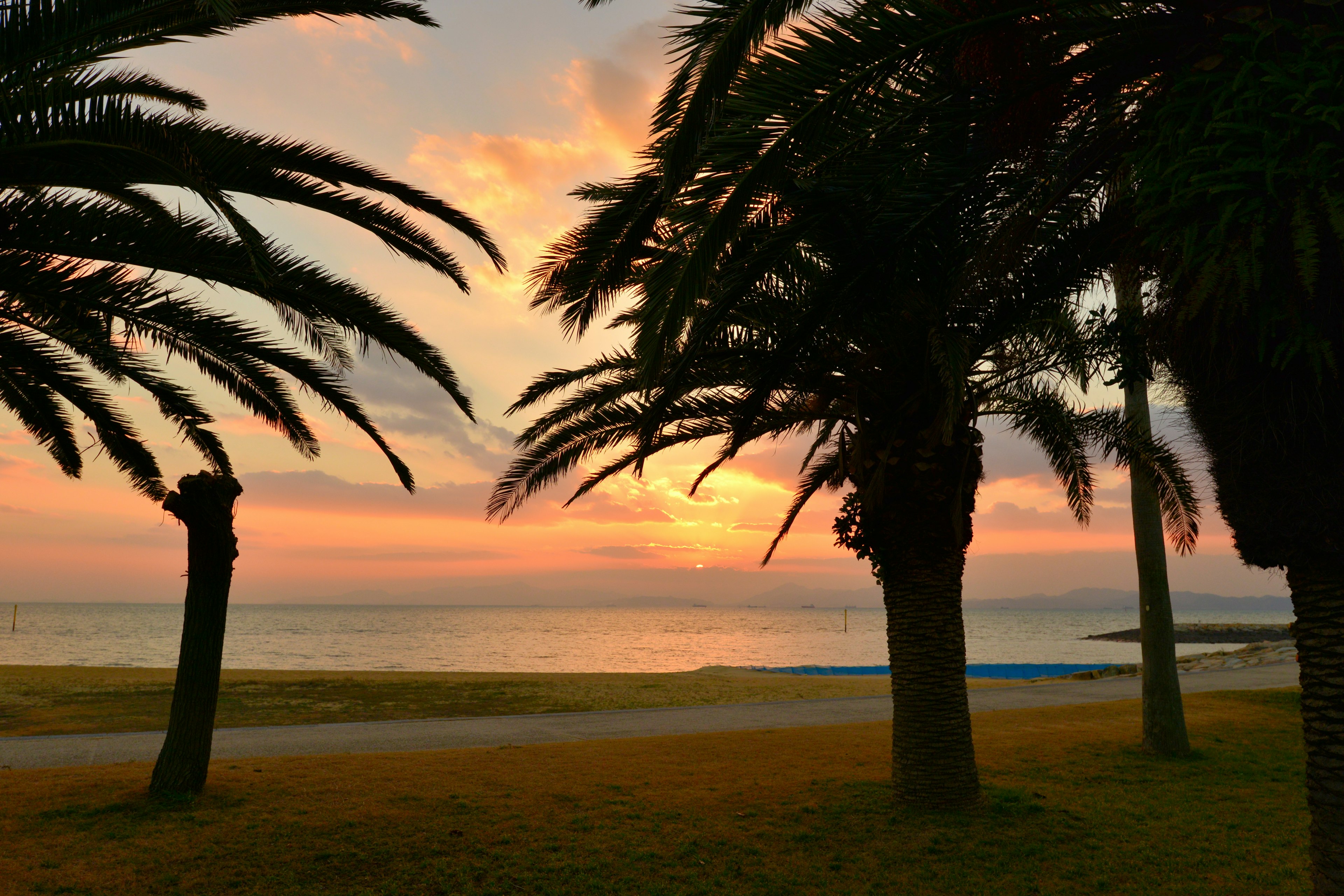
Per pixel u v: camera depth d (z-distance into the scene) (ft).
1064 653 229.04
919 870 21.94
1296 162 11.70
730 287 18.85
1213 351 14.25
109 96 18.88
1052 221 22.59
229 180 21.39
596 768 33.24
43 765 35.55
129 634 353.92
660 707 61.21
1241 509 14.78
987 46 14.14
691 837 24.43
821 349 26.53
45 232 21.03
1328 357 12.08
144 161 16.99
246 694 65.00
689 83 14.17
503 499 34.55
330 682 74.33
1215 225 12.57
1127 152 16.08
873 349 27.02
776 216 18.63
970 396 27.14
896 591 27.73
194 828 23.70
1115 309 20.56
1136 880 21.34
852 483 29.50
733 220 14.64
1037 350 27.66
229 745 41.47
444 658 222.07
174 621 605.73
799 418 31.53
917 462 26.76
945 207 20.40
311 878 20.80
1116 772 33.45
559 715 54.85
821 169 17.38
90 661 167.22
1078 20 14.80
